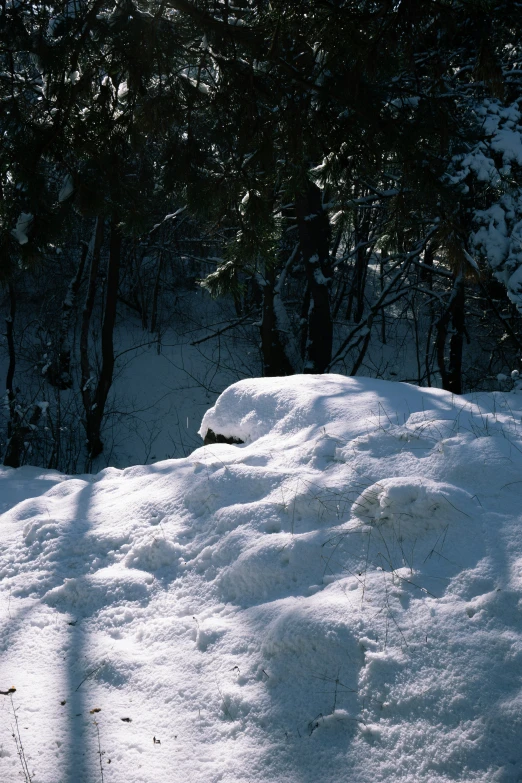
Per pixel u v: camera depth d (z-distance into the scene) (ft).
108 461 58.29
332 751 9.23
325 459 15.89
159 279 85.20
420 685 9.66
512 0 14.34
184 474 16.96
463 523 12.37
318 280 52.03
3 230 14.40
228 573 12.93
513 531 12.00
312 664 10.44
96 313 85.05
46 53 13.25
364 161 16.92
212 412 21.67
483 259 36.63
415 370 74.02
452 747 8.86
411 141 15.81
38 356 69.46
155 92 15.44
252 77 14.82
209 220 18.43
